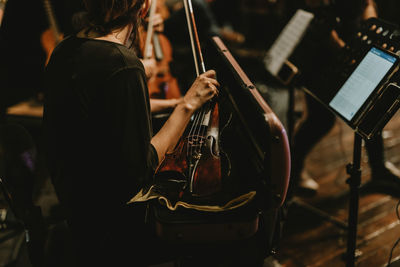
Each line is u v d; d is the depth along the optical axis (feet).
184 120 3.69
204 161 3.73
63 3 9.12
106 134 3.31
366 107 4.31
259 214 3.80
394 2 12.23
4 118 7.82
